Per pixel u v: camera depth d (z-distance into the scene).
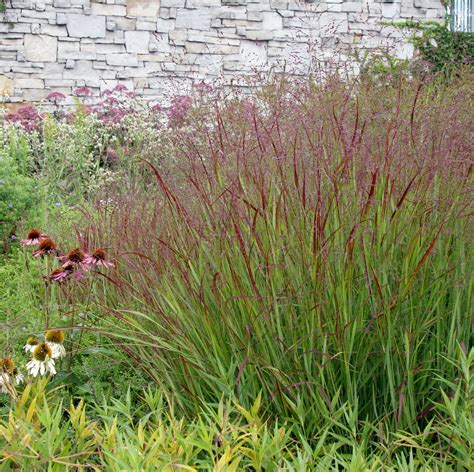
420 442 2.92
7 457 2.47
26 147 7.61
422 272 3.06
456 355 2.97
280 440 2.63
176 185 4.15
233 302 3.08
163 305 3.26
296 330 3.00
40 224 6.04
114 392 3.45
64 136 8.15
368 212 3.07
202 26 13.11
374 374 3.03
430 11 13.88
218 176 3.48
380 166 3.27
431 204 3.15
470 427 2.57
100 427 3.09
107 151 8.23
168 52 13.02
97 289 4.21
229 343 3.07
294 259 3.07
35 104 11.85
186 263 3.16
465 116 3.70
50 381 3.47
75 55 12.57
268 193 3.31
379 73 4.65
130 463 2.30
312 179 3.30
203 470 2.72
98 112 9.65
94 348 3.39
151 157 6.04
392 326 2.94
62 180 7.99
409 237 3.12
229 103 4.32
